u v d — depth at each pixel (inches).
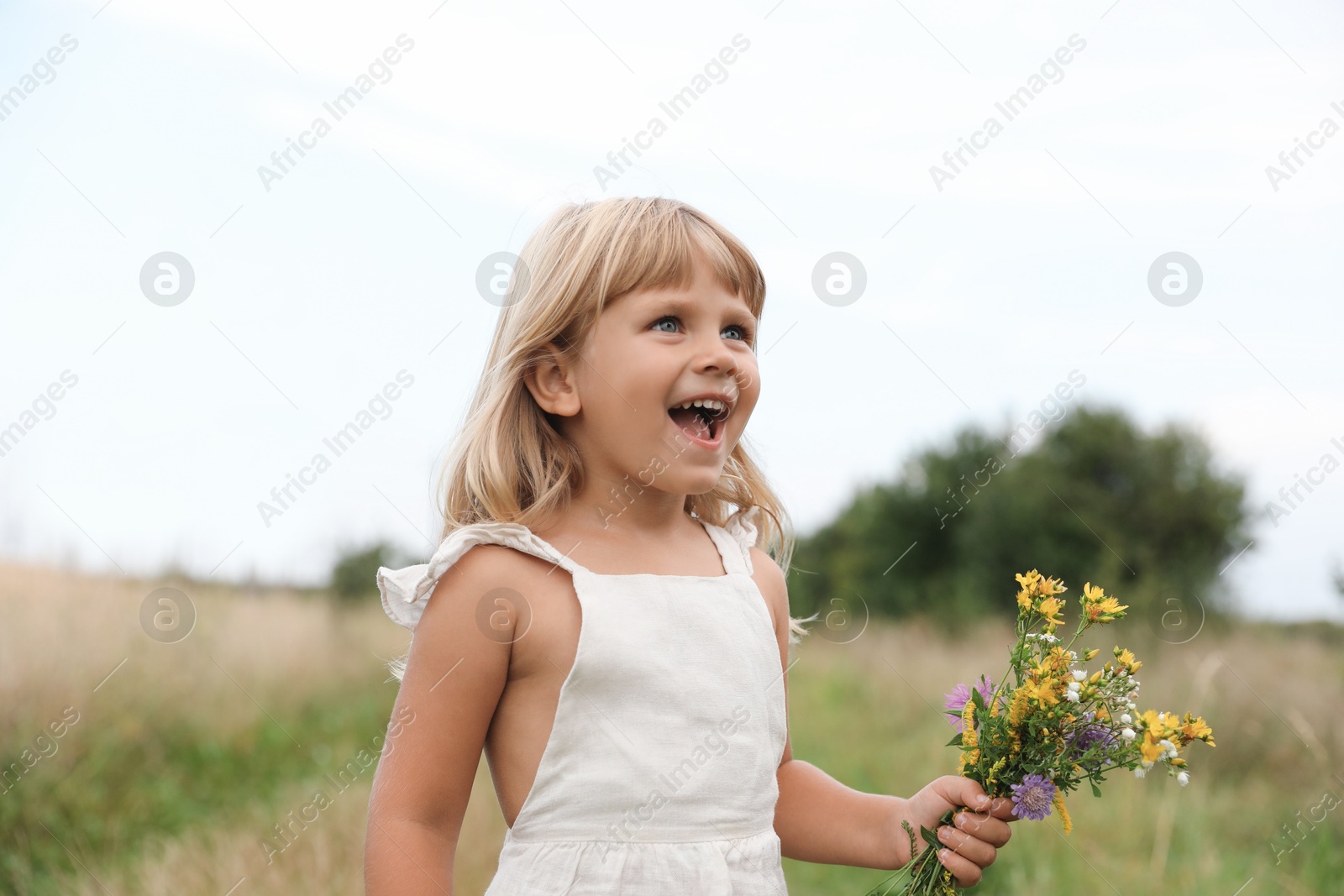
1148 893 131.0
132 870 129.9
